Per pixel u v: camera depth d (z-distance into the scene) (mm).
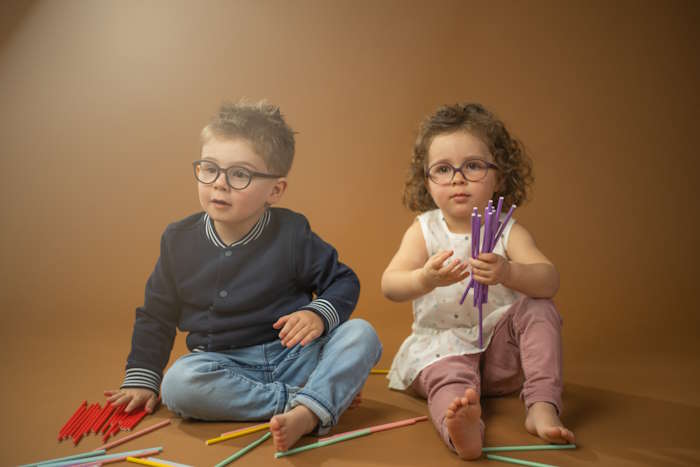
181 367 1270
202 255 1375
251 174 1312
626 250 2412
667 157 2496
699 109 2508
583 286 2293
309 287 1422
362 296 2301
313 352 1353
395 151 2527
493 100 2539
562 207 2473
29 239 2414
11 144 2521
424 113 2545
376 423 1319
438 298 1458
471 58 2557
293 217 1422
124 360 1778
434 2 2559
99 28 2596
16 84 2566
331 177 2518
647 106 2514
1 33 2588
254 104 1409
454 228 1489
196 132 2553
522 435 1254
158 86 2578
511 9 2547
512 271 1295
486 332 1434
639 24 2537
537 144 2508
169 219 2477
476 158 1422
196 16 2598
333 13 2584
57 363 1740
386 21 2576
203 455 1154
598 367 1708
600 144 2508
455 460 1141
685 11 2535
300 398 1211
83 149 2533
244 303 1346
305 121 2559
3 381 1586
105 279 2328
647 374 1646
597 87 2527
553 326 1327
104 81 2578
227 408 1273
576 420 1336
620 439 1236
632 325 2057
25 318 2117
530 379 1283
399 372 1489
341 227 2463
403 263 1472
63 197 2490
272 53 2596
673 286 2295
